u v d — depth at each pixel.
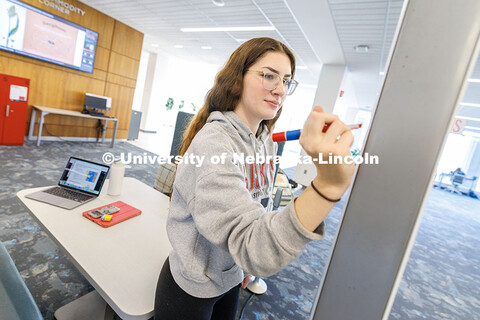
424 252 3.22
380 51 4.17
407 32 0.32
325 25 3.48
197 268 0.56
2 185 2.52
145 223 1.12
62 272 1.60
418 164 0.32
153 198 1.40
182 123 1.79
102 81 5.37
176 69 10.12
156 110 8.97
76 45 4.69
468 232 4.57
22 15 3.93
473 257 3.38
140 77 9.26
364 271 0.35
